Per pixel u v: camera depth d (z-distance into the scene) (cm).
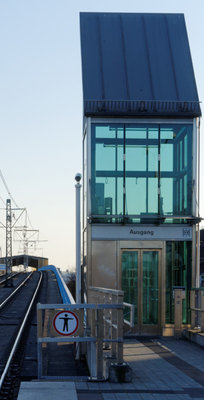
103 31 1327
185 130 1215
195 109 1208
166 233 1192
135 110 1198
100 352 730
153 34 1341
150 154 1207
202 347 1010
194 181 1202
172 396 629
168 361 866
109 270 1172
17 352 1234
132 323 697
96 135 1198
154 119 1207
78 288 1083
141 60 1288
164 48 1318
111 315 794
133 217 1155
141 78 1253
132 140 1205
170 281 1189
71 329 771
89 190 1187
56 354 1106
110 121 1198
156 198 1204
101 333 736
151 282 1187
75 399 606
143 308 1182
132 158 1205
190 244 1195
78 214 1091
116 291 759
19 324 1902
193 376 750
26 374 970
